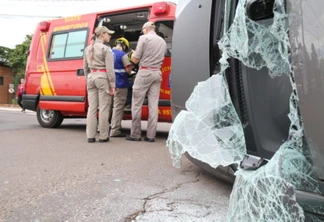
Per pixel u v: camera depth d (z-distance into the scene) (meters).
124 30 6.82
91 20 6.14
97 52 4.86
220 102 2.20
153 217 2.19
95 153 4.18
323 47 1.38
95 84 4.93
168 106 5.25
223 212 2.28
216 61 2.36
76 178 3.04
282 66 1.82
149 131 5.14
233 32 1.96
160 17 5.34
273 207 1.65
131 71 5.56
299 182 1.62
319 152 1.45
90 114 5.02
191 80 2.56
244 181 1.89
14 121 9.03
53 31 6.71
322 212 1.56
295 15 1.49
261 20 1.86
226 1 2.17
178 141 2.19
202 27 2.46
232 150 2.14
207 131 2.17
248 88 2.13
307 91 1.46
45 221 2.11
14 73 29.64
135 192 2.68
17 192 2.64
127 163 3.66
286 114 1.91
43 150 4.37
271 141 2.00
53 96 6.47
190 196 2.60
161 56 4.96
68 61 6.29
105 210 2.29
